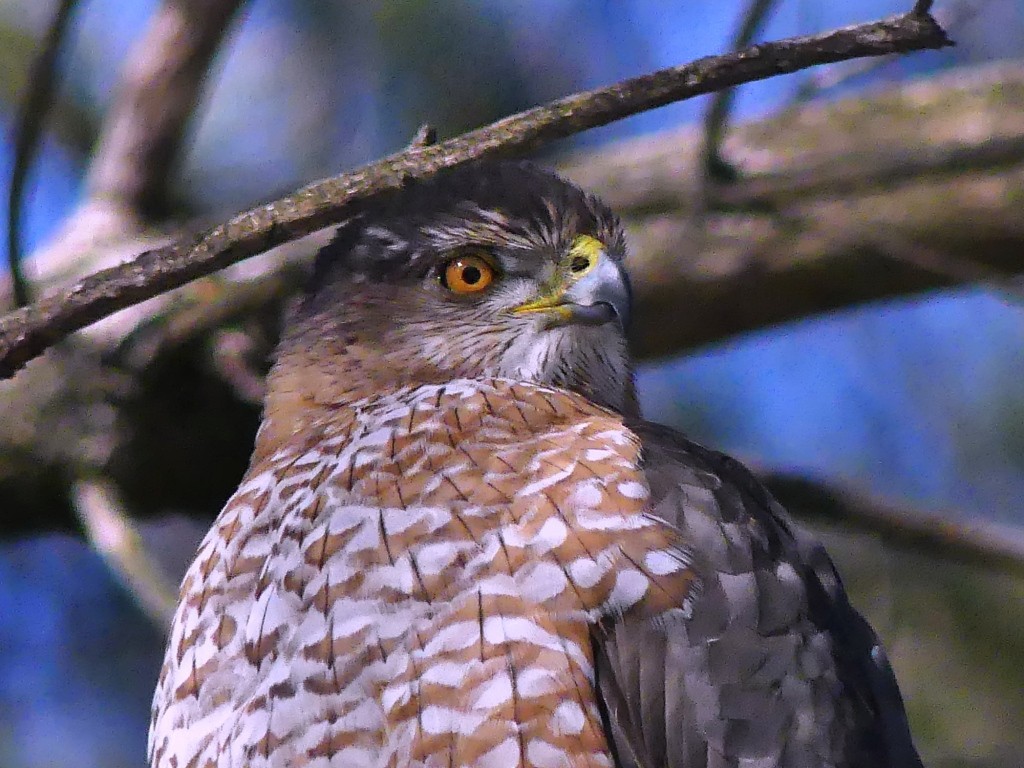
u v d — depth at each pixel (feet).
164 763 24.40
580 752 21.58
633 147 43.60
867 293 42.45
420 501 23.44
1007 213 42.11
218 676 23.93
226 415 38.27
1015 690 39.14
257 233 21.38
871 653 25.22
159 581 35.58
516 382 26.27
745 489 25.07
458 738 21.76
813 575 24.64
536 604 22.27
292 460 25.73
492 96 41.11
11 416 37.50
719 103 38.78
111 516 36.78
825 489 39.73
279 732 22.65
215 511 39.81
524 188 28.96
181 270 21.45
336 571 23.17
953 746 38.34
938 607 40.04
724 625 22.75
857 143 42.80
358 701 22.35
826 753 22.77
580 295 28.43
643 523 22.99
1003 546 39.27
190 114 40.98
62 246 40.24
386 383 28.27
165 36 40.42
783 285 42.09
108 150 41.57
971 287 42.45
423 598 22.58
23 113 26.61
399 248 28.81
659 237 41.93
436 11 41.32
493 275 28.66
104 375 37.68
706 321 42.68
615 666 22.22
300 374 28.78
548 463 23.68
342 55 42.09
